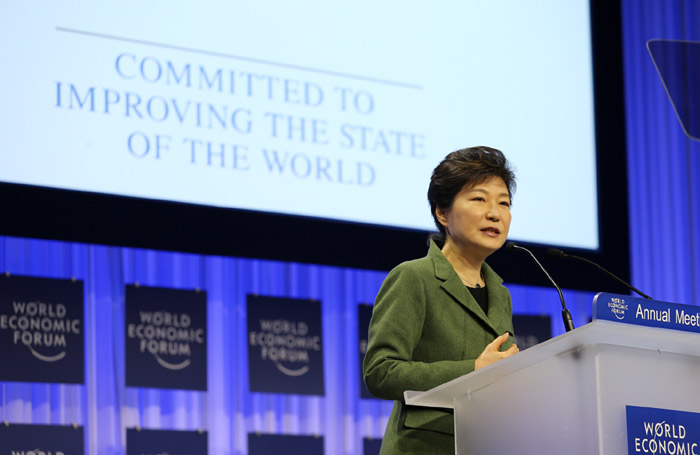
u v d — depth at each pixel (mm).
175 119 6734
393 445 2949
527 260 7699
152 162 6629
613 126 8219
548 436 2461
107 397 6656
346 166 7191
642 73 8602
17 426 6297
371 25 7461
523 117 7875
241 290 7223
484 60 7824
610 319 2393
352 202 7168
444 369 2871
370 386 3006
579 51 8211
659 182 8492
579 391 2420
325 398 7336
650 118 8562
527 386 2531
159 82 6727
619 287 8039
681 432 2480
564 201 7906
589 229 7957
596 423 2369
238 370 7074
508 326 3205
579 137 8055
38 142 6352
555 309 8000
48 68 6438
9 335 6402
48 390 6516
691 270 8453
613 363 2422
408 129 7438
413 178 7391
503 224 3209
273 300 7215
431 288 3115
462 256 3260
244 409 7051
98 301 6770
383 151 7328
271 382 7094
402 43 7547
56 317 6543
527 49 8008
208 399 6957
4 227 6242
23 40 6398
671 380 2500
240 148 6891
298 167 7043
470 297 3133
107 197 6477
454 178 3223
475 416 2631
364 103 7328
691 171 8586
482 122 7715
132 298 6785
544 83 8016
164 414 6840
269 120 7004
